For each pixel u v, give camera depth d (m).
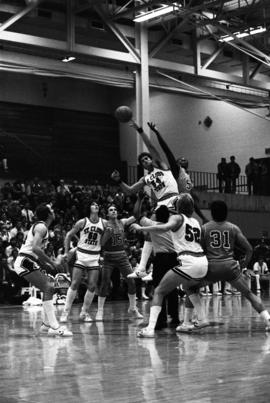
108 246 12.17
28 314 14.05
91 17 26.64
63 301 17.92
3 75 32.41
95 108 35.50
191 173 34.12
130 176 35.22
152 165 10.25
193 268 8.68
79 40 27.33
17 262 9.10
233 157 29.97
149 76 26.80
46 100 33.75
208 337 8.79
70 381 5.46
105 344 8.10
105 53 24.31
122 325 10.95
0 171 28.73
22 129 32.84
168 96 35.59
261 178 30.83
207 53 29.19
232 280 9.18
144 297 20.44
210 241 9.03
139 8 23.48
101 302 12.04
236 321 11.22
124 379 5.53
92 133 35.19
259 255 24.78
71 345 8.01
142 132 10.10
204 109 33.97
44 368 6.18
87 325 10.98
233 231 9.06
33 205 23.20
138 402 4.61
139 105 25.33
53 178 31.78
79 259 11.58
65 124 34.28
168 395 4.83
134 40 27.20
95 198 24.09
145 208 23.25
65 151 34.09
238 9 25.12
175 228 8.74
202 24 24.62
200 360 6.56
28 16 25.34
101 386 5.22
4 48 23.16
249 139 32.06
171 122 35.50
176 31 26.28
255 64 31.73
